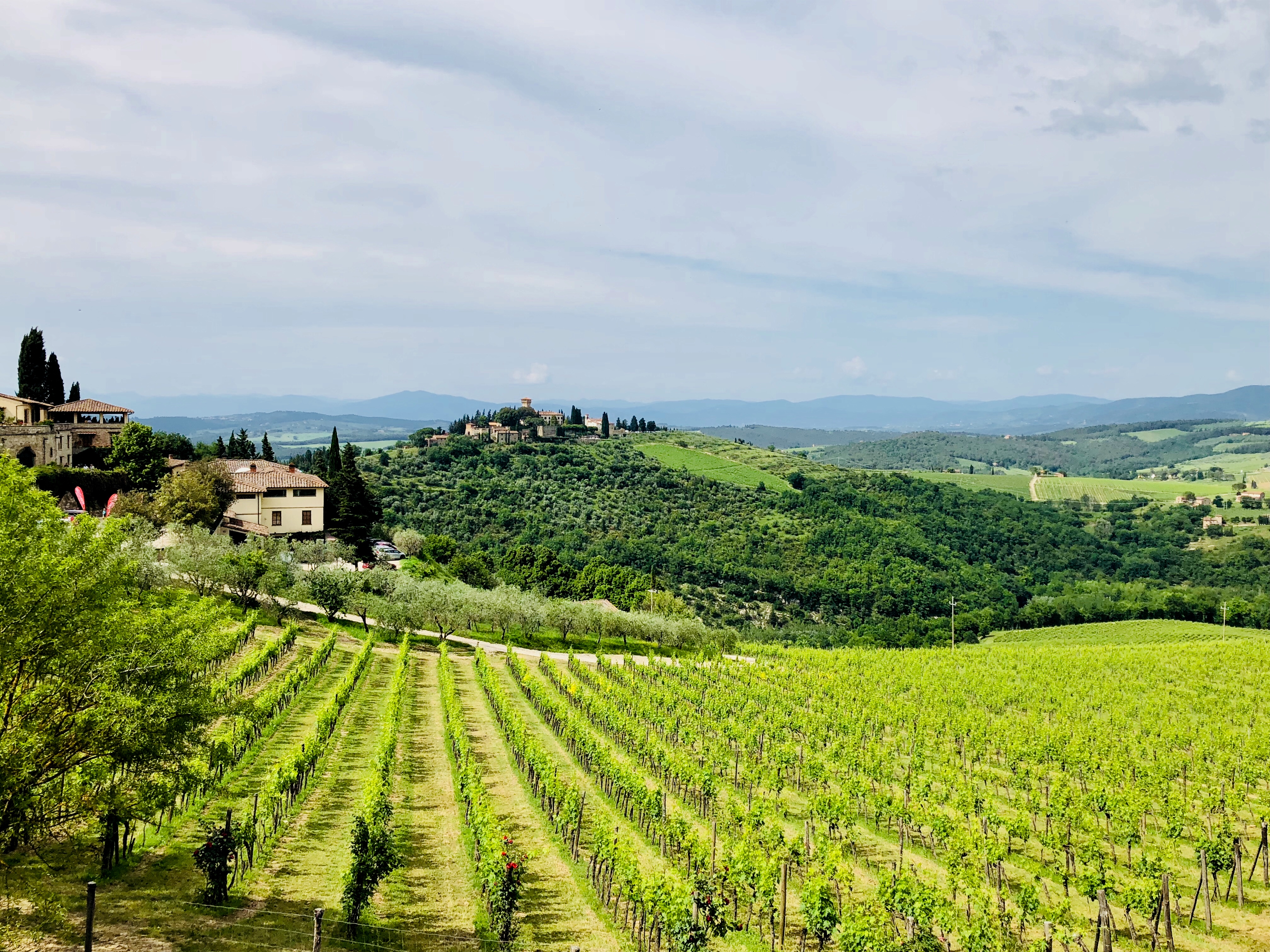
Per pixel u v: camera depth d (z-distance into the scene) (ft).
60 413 297.33
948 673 232.32
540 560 369.09
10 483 65.10
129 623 68.03
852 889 89.92
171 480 257.75
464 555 383.65
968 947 75.66
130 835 83.76
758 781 126.11
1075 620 424.46
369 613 231.91
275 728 133.90
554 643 264.72
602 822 91.50
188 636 74.08
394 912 77.51
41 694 63.77
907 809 108.68
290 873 83.56
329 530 309.83
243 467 299.79
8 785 60.54
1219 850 92.27
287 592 215.92
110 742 66.59
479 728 151.33
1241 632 369.91
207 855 72.38
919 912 80.12
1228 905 91.97
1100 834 101.09
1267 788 140.15
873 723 174.81
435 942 72.28
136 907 69.31
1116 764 129.90
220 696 108.06
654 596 345.10
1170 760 139.74
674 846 99.19
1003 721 168.25
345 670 182.80
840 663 248.11
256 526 272.72
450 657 219.61
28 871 70.59
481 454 596.70
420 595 232.94
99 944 61.87
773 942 79.92
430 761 128.47
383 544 373.81
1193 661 248.52
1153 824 120.37
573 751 140.26
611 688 188.14
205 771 92.94
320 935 62.03
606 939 77.82
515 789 120.26
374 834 74.95
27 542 64.39
